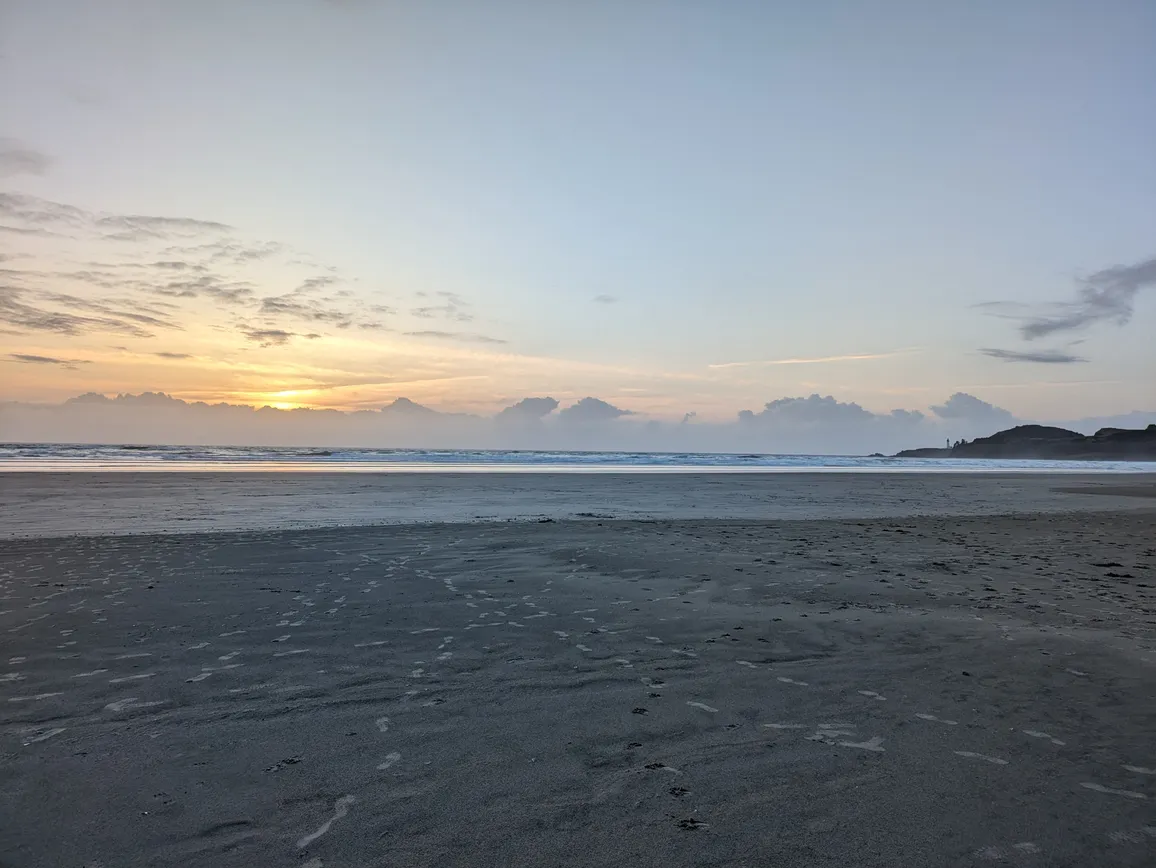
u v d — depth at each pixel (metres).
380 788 3.55
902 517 18.75
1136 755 4.05
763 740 4.21
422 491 24.69
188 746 4.05
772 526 15.69
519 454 87.69
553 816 3.29
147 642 6.20
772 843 3.08
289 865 2.88
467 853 2.98
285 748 4.03
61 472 30.70
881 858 2.97
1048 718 4.62
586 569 10.02
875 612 7.66
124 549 11.22
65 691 4.96
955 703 4.89
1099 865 2.94
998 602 8.20
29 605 7.51
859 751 4.07
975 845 3.08
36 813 3.29
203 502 19.61
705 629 6.88
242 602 7.75
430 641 6.34
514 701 4.85
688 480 34.56
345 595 8.16
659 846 3.04
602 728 4.38
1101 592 8.87
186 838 3.08
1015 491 31.11
